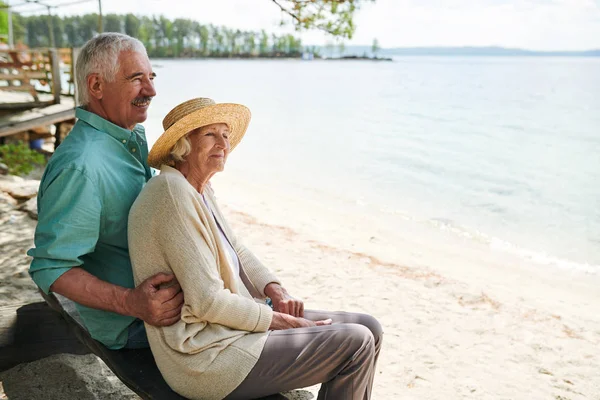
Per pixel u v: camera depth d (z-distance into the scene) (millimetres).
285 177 14320
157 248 2170
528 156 19891
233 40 182750
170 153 2330
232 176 13883
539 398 3426
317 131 25219
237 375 2131
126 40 2436
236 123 2510
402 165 17094
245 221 7566
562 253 8586
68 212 2178
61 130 11094
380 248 7605
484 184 14648
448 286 5352
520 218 11023
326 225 8883
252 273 2820
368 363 2283
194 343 2117
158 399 2160
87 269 2469
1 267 4414
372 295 5027
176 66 120562
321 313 2689
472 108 39312
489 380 3609
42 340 3148
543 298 5875
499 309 4840
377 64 180375
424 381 3551
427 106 40219
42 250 2166
